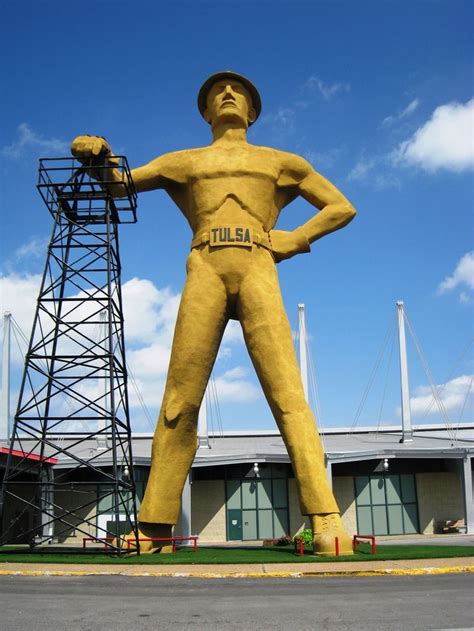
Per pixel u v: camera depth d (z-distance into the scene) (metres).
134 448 40.34
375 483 37.38
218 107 22.42
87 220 22.14
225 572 14.91
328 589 12.72
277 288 21.09
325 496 19.36
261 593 12.26
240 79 22.77
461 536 33.94
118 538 18.11
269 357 20.34
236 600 11.49
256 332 20.48
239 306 20.97
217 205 21.16
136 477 35.16
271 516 36.47
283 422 20.09
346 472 37.22
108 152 21.44
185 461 20.50
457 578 14.16
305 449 19.72
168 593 12.28
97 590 12.65
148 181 21.89
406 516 37.12
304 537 20.83
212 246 20.84
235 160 21.47
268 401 20.50
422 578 14.25
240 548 23.47
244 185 21.27
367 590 12.55
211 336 20.66
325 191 22.14
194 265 21.05
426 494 37.50
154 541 19.97
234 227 20.89
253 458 34.66
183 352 20.48
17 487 35.91
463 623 9.52
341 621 9.71
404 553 18.55
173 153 22.19
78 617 10.03
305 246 21.86
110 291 20.36
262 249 21.14
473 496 38.31
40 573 14.96
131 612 10.42
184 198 22.17
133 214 22.20
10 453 19.53
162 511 20.03
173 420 20.33
